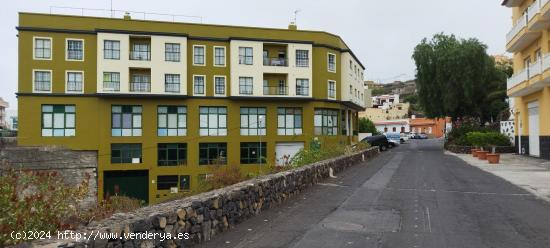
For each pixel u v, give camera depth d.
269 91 46.22
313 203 10.77
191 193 22.00
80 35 41.06
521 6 29.88
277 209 9.86
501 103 47.56
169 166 42.47
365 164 24.36
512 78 29.75
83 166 40.03
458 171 19.66
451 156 31.89
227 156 44.44
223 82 45.03
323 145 26.41
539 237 7.27
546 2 22.64
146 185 42.16
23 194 5.99
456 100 46.03
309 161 18.97
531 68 25.23
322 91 48.50
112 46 41.25
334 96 50.19
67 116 40.72
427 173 18.78
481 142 34.53
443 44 48.38
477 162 25.16
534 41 27.62
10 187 5.55
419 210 9.80
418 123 106.38
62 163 38.50
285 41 46.47
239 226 8.03
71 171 38.94
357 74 60.12
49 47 40.53
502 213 9.42
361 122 76.31
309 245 6.76
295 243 6.88
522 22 26.81
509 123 35.78
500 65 64.75
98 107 41.12
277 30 46.53
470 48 45.44
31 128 39.88
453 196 11.97
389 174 18.31
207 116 44.25
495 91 47.97
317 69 48.31
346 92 51.66
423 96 49.16
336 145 25.94
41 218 5.45
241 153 45.03
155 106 42.50
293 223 8.34
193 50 44.16
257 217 8.88
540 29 25.47
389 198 11.61
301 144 46.94
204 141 43.84
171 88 42.62
